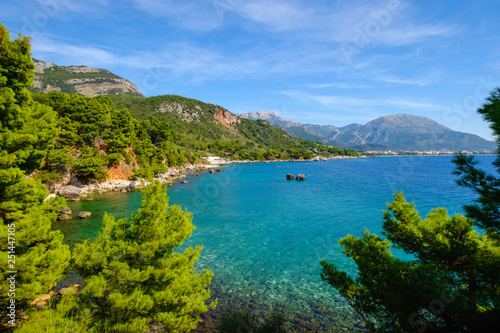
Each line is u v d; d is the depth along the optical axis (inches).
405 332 253.6
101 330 312.5
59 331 290.0
